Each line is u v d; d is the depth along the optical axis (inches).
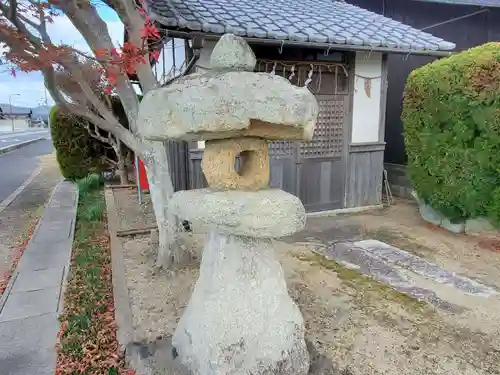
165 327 128.6
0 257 207.9
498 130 195.3
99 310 138.9
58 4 136.9
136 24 152.4
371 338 122.9
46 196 374.0
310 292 155.3
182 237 184.2
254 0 303.7
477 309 141.6
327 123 278.5
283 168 271.9
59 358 111.5
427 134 236.2
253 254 101.7
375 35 258.4
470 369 107.7
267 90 81.5
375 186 303.0
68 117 381.1
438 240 223.1
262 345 98.6
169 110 89.0
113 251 198.8
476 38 321.1
